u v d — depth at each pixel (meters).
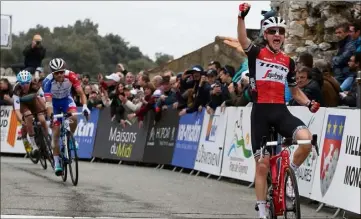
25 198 9.24
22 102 13.45
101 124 18.12
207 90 13.55
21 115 13.52
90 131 18.55
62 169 11.52
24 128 15.00
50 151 12.81
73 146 10.98
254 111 7.14
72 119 11.27
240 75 13.14
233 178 12.23
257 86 7.11
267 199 7.22
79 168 14.97
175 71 26.09
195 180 12.59
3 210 8.10
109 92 18.09
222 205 9.28
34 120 13.83
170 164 14.96
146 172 14.21
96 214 8.03
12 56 50.25
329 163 9.01
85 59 54.19
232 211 8.74
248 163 11.55
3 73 29.89
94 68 54.34
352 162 8.44
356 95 9.75
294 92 7.39
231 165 12.23
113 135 17.56
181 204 9.21
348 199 8.41
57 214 7.90
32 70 20.73
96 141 18.22
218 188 11.30
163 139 15.45
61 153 11.50
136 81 18.06
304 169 9.65
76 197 9.49
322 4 14.47
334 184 8.80
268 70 7.07
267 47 7.16
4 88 19.50
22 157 19.08
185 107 14.45
